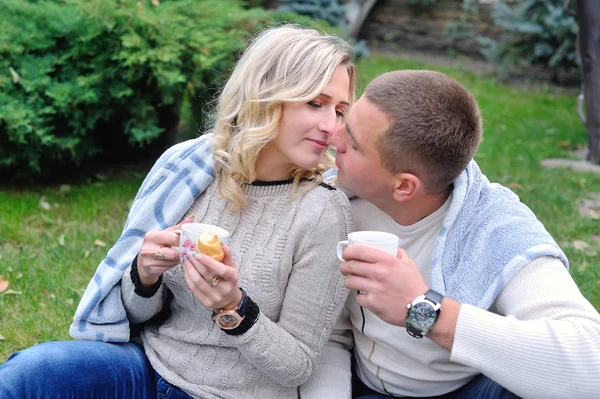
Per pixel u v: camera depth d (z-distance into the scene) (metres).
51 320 3.54
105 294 2.16
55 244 4.45
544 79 11.20
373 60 11.36
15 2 5.49
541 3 10.70
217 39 5.62
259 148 2.08
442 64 11.72
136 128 5.51
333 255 2.11
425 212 2.13
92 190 5.53
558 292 1.87
